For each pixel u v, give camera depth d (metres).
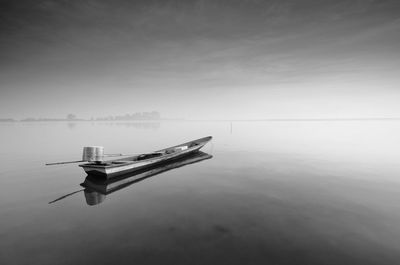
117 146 29.64
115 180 13.61
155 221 8.12
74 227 7.72
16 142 34.66
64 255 6.16
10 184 12.90
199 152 24.91
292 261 5.80
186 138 41.81
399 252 6.14
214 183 12.88
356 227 7.56
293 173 15.14
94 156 14.06
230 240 6.82
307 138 41.69
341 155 22.36
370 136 44.22
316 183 12.70
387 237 6.91
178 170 16.17
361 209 9.03
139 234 7.22
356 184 12.45
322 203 9.70
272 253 6.14
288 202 9.84
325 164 18.06
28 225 7.91
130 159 16.78
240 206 9.44
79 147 28.62
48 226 7.82
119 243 6.71
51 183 13.07
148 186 12.35
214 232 7.30
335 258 5.91
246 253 6.15
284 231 7.34
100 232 7.37
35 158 21.08
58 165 18.14
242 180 13.45
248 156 22.19
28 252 6.32
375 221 7.98
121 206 9.55
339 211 8.86
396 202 9.77
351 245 6.50
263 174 14.93
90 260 5.93
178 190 11.64
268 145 31.12
